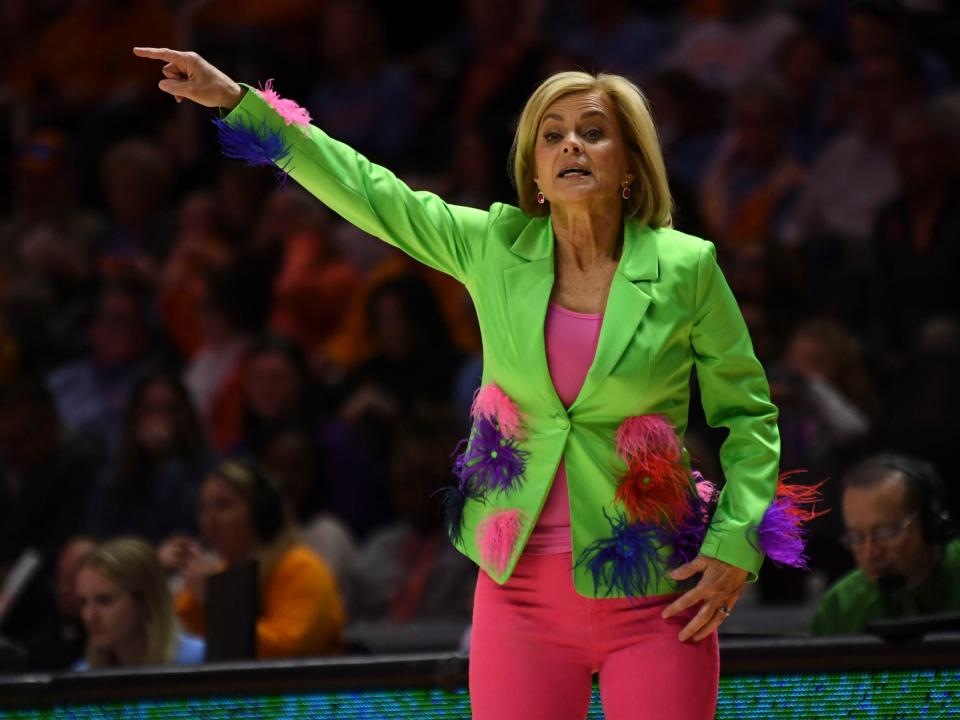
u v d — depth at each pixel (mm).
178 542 18484
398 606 22734
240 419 28797
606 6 34312
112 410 29672
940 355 23375
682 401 10523
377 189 10805
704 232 27797
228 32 37344
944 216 26094
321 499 25422
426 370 27469
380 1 37531
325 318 30500
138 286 30594
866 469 15188
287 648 17781
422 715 12594
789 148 30578
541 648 10156
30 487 24875
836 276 26625
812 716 12352
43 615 20250
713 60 32875
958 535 15672
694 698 9961
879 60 28906
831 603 15477
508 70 34062
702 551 10102
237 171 33250
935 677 12180
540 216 10898
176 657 17281
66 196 34656
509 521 10219
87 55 38250
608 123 10547
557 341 10367
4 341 30359
